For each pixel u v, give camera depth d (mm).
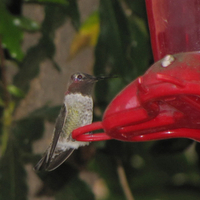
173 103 5648
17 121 10219
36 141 10375
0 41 9406
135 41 9852
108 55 9844
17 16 9555
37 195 10492
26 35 10586
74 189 10711
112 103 6184
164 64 5695
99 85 10344
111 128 6102
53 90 10641
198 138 6461
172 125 6117
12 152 10039
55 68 10664
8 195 9703
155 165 13586
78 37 10594
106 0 9852
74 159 11000
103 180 12766
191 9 7078
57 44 10766
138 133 6469
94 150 11180
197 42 7035
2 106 10414
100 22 9828
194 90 5129
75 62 10867
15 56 9359
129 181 13406
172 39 7215
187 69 5484
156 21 7430
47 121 10461
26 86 10547
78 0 10914
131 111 5840
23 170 9961
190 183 13531
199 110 5617
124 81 10391
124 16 9859
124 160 11852
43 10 10859
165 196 13367
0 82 10094
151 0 7430
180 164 13633
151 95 5289
